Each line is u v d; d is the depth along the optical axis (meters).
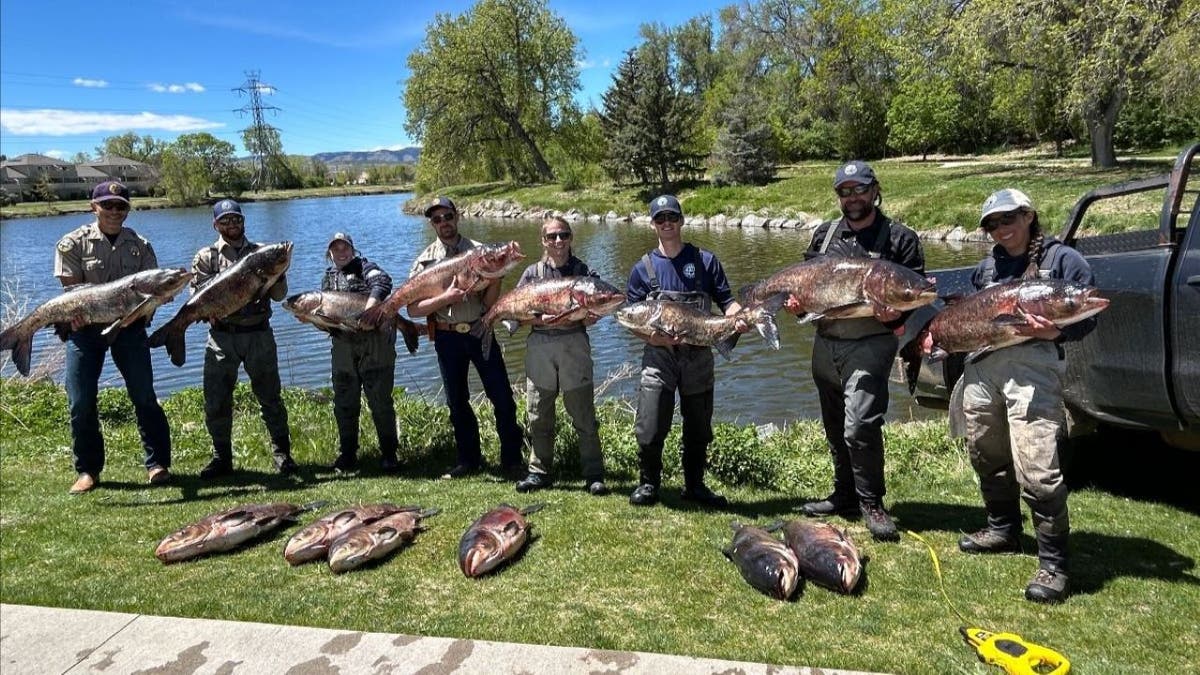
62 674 3.21
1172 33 18.72
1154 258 4.34
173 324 5.47
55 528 5.00
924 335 4.12
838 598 3.71
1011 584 3.80
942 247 20.86
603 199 41.91
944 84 28.02
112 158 124.19
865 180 4.23
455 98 53.94
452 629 3.48
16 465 6.68
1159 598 3.61
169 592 3.97
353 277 6.21
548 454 5.53
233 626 3.50
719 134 39.06
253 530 4.62
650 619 3.54
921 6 25.78
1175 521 4.58
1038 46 21.89
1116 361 4.56
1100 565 3.99
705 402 4.95
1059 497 3.60
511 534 4.29
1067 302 3.38
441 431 7.12
